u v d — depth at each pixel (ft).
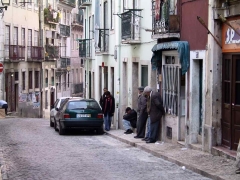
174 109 74.64
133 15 93.61
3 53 181.68
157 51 79.92
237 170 48.88
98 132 100.48
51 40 239.71
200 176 50.47
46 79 232.73
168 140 77.10
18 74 196.65
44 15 227.61
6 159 63.98
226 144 60.18
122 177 50.60
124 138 85.56
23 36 203.62
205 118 63.21
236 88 58.03
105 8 128.77
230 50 58.95
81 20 295.28
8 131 108.88
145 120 84.48
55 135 99.35
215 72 61.52
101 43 128.88
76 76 287.48
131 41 92.73
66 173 53.47
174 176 50.72
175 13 73.51
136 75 99.50
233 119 58.44
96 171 54.49
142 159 63.31
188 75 68.90
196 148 65.82
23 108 198.80
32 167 57.57
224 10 59.16
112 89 121.60
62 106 104.12
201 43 64.64
